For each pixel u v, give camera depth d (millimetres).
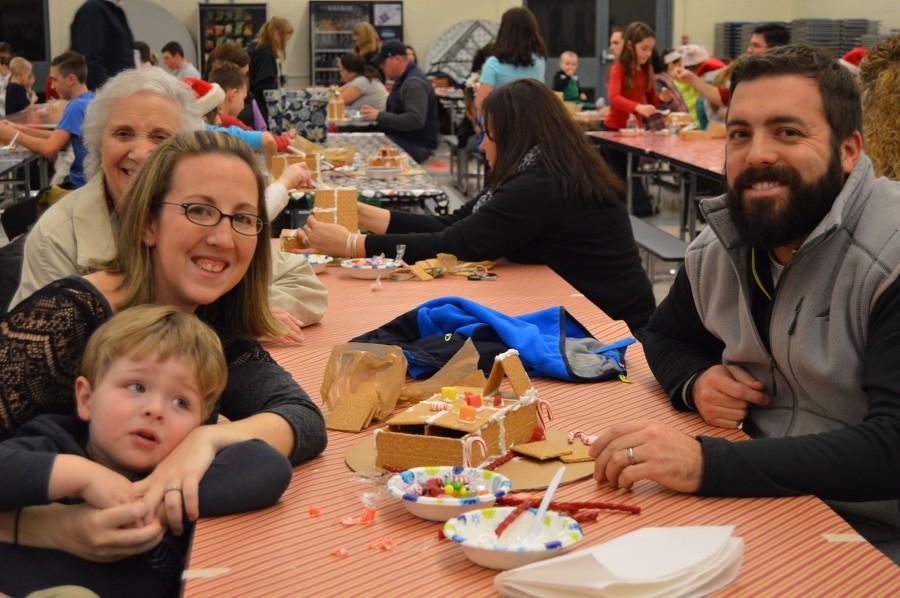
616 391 2146
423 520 1481
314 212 3660
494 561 1307
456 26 14953
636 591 1207
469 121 10148
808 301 1830
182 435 1538
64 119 6914
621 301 3420
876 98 2521
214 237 1682
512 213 3328
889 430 1596
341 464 1729
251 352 1854
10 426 1580
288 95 6496
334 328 2668
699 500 1555
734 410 1919
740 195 1826
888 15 12570
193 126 2475
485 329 2275
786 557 1360
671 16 15172
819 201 1781
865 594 1255
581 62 15445
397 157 5691
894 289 1700
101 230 2365
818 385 1853
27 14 14031
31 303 1598
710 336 2156
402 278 3256
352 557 1365
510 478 1619
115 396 1505
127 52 7414
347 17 14734
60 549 1447
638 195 8953
